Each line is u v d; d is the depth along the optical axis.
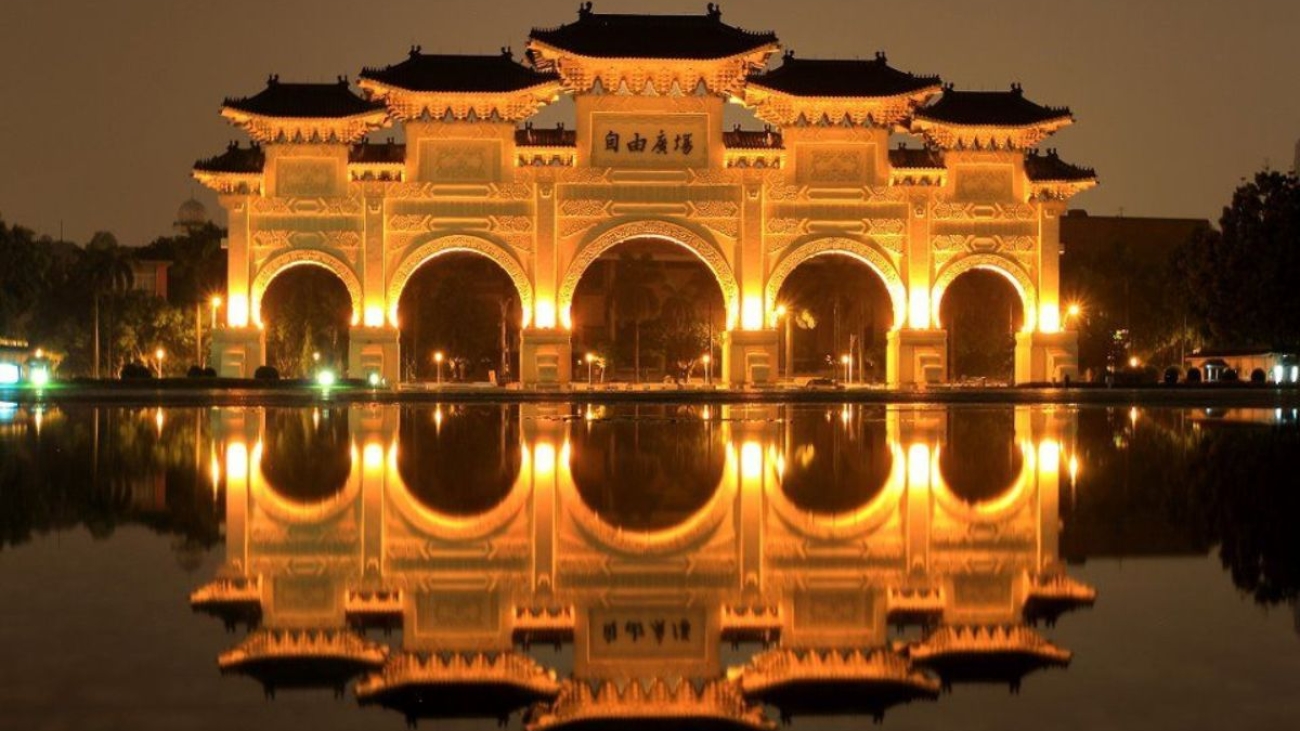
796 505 22.14
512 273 80.12
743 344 80.50
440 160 79.94
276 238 79.88
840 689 10.50
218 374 79.62
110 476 26.89
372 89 79.06
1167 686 10.30
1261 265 80.94
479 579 15.23
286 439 37.84
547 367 79.62
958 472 27.95
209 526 19.47
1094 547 17.50
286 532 18.86
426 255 80.12
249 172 79.38
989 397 70.12
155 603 13.60
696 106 80.31
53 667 10.91
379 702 10.09
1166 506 21.92
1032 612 13.27
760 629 12.66
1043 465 29.56
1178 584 14.72
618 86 79.81
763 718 9.75
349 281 80.06
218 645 11.78
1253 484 25.31
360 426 44.28
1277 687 10.23
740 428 43.19
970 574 15.52
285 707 9.91
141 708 9.77
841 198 81.06
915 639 12.16
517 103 79.44
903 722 9.48
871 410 57.06
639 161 80.25
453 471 28.12
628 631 12.61
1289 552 16.95
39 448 34.19
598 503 22.36
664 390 81.38
